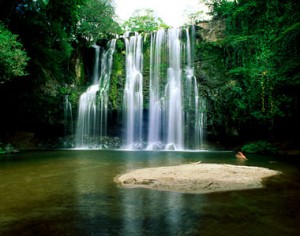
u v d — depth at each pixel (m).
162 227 5.20
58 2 22.22
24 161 15.61
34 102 26.30
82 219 5.64
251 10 25.11
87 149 26.28
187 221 5.52
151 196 7.48
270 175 10.58
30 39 23.50
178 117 27.73
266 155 19.38
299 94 19.19
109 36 33.69
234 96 25.28
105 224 5.36
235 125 25.28
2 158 17.30
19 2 21.77
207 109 26.45
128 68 30.95
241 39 24.05
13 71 16.95
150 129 28.80
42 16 23.11
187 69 29.00
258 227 5.16
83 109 28.78
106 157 18.09
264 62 21.81
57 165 13.83
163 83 29.56
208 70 27.97
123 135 29.23
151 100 29.33
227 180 9.34
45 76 26.30
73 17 24.16
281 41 18.88
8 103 25.53
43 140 28.38
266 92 21.91
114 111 29.31
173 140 27.61
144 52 31.05
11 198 7.22
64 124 28.19
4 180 9.73
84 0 23.83
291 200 7.06
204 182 9.02
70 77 30.20
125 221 5.52
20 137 26.97
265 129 23.83
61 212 6.08
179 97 28.08
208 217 5.75
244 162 15.03
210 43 28.59
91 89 30.27
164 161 15.60
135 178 9.58
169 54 30.17
